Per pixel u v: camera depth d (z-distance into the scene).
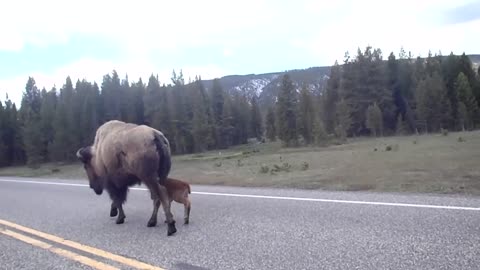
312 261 4.77
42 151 63.38
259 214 7.47
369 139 62.75
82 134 68.38
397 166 13.66
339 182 10.82
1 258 5.88
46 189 15.41
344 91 82.62
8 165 66.00
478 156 15.30
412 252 4.76
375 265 4.46
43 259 5.69
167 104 78.31
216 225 6.92
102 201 10.88
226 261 5.02
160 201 7.07
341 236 5.63
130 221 7.89
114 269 5.04
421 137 53.56
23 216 9.31
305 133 68.44
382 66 83.12
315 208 7.55
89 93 75.62
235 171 18.27
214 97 95.25
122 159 7.02
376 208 7.10
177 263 5.10
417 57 96.81
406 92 86.75
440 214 6.32
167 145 7.21
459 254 4.57
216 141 84.75
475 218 5.95
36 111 78.00
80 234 7.06
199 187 12.31
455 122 72.69
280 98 69.88
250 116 108.94
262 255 5.13
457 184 8.92
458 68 83.50
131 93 83.88
